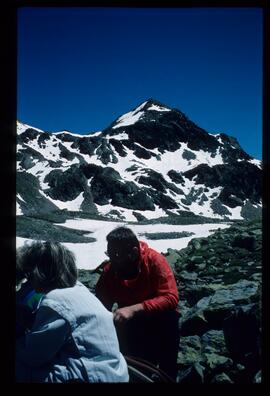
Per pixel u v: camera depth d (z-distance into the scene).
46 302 3.40
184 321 7.03
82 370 3.31
